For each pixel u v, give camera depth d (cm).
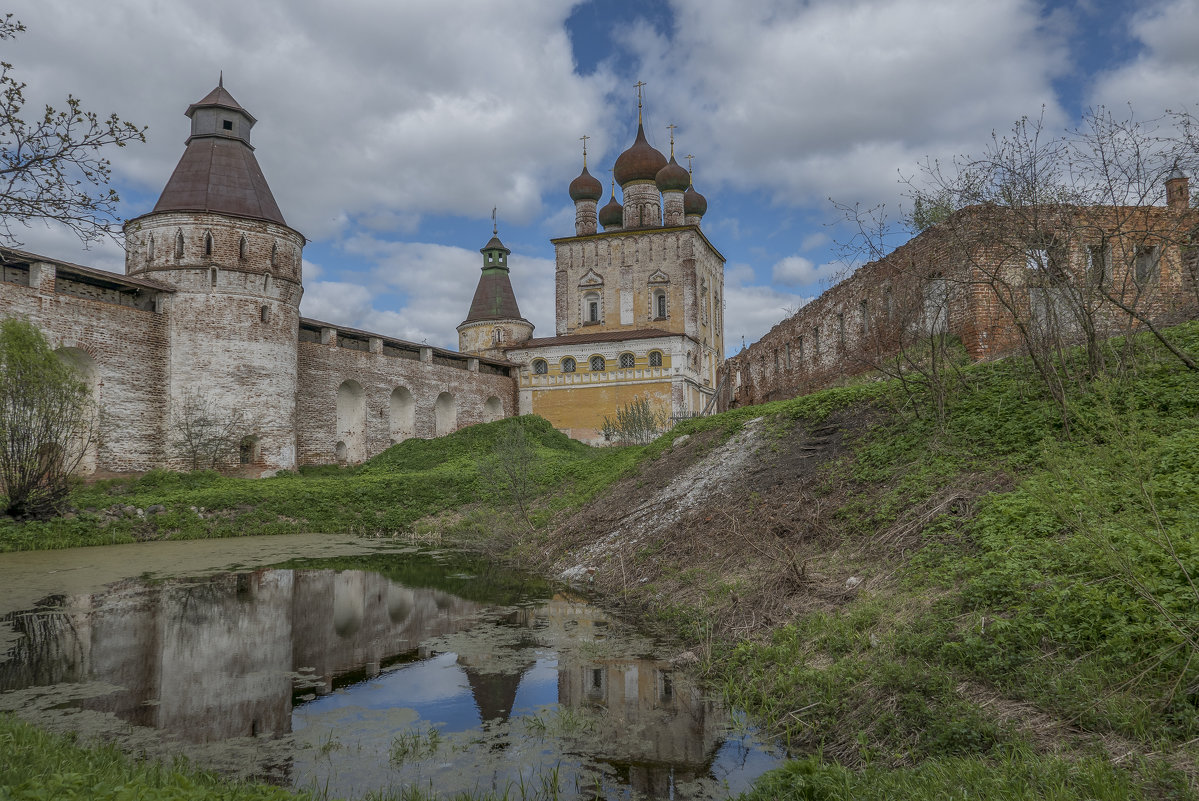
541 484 2528
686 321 5906
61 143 784
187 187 3403
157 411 3192
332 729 724
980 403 1224
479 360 5234
